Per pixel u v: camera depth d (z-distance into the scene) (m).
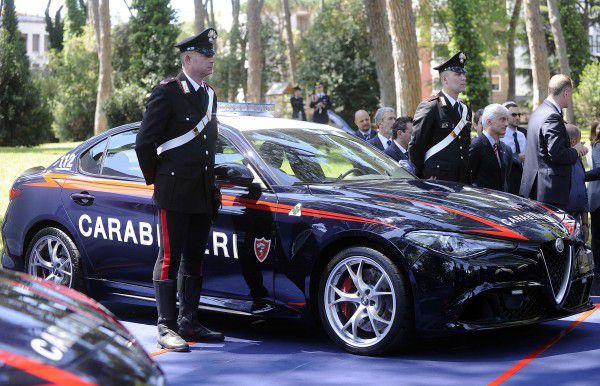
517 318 5.18
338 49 38.00
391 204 5.36
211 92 5.73
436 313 5.03
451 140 7.15
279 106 34.78
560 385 4.62
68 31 61.56
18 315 2.40
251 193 5.69
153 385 2.21
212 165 5.64
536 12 21.30
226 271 5.75
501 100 66.94
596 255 8.93
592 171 8.52
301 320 5.53
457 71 7.11
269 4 68.56
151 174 5.62
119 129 6.55
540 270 5.20
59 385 2.04
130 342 2.45
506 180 7.99
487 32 47.41
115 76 44.47
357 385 4.68
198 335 5.76
